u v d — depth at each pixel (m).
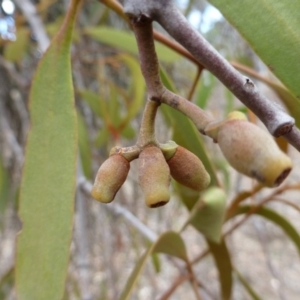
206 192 0.10
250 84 0.05
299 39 0.05
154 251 0.10
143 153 0.05
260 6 0.06
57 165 0.07
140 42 0.05
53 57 0.08
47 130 0.07
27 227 0.07
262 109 0.05
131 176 0.33
